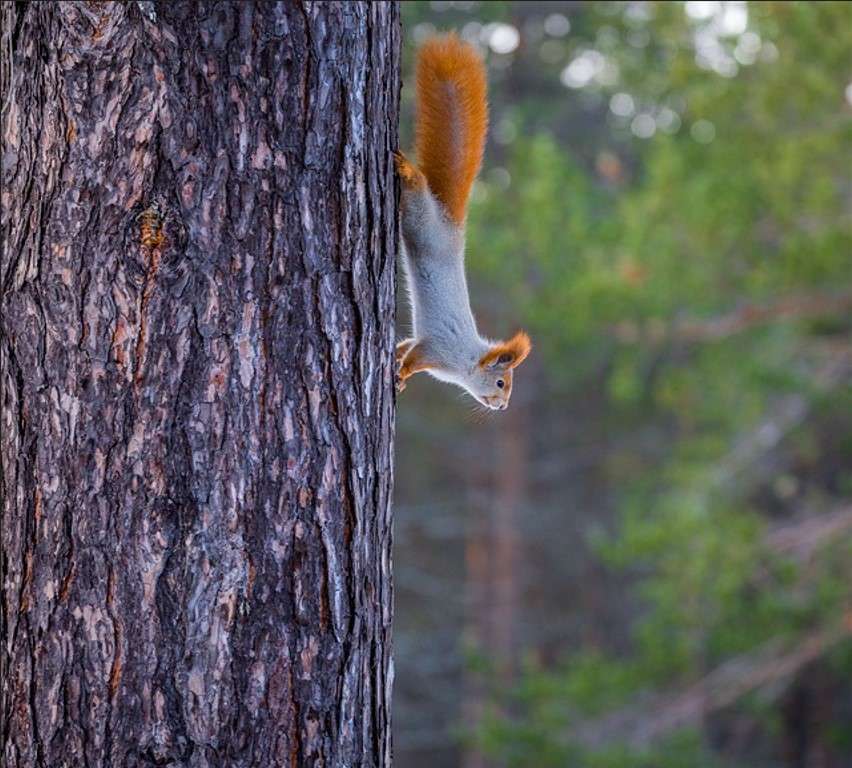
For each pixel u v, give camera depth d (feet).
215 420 18.61
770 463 85.87
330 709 19.34
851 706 97.91
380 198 20.27
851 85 59.47
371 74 19.95
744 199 60.18
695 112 61.16
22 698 18.79
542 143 66.59
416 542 122.31
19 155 19.03
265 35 18.80
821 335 80.07
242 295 18.72
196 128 18.49
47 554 18.63
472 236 68.18
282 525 18.98
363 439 19.80
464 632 110.52
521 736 66.74
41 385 18.69
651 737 68.03
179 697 18.45
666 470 77.30
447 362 31.42
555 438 119.34
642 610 116.47
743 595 69.10
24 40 18.98
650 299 63.31
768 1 57.67
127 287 18.38
